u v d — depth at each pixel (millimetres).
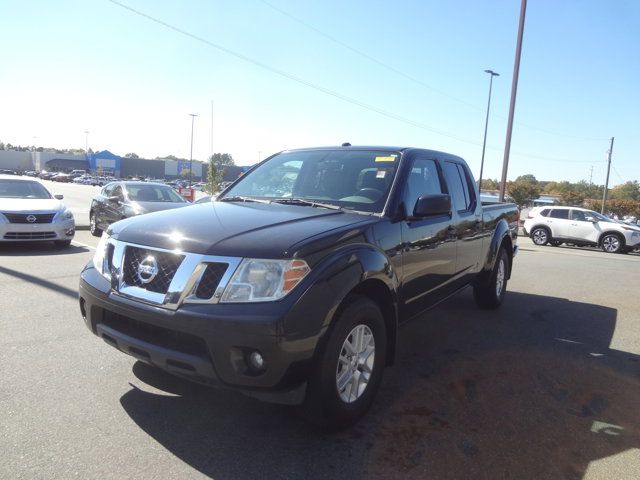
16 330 4848
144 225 3332
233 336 2676
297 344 2736
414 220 3961
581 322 6355
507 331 5766
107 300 3117
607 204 57250
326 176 4355
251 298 2752
